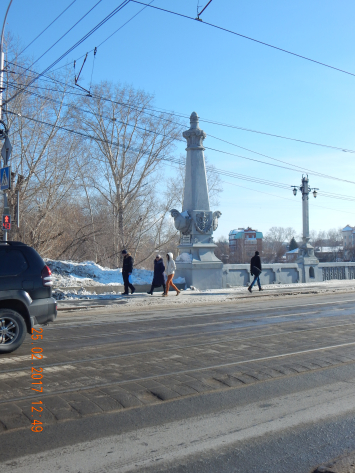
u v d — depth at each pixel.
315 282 27.31
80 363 7.07
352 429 4.64
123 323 11.36
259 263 20.27
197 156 21.30
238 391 5.79
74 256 33.28
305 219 28.20
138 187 33.44
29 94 24.95
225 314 13.21
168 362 7.17
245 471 3.74
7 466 3.76
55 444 4.18
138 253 37.03
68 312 13.71
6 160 16.58
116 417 4.85
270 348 8.27
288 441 4.33
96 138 30.28
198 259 20.94
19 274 7.63
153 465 3.82
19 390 5.64
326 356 7.65
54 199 27.50
